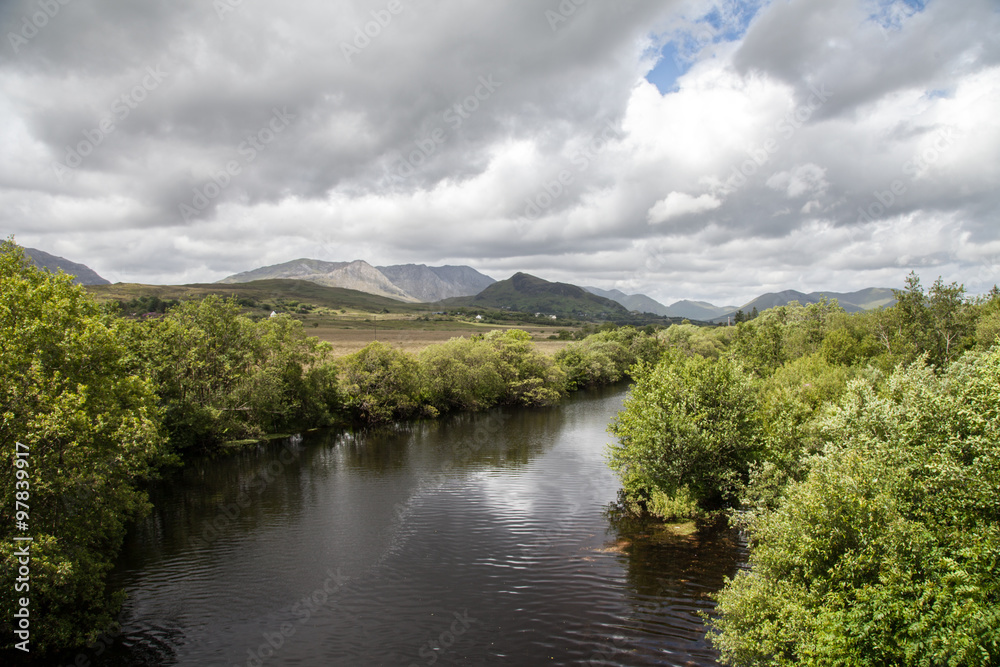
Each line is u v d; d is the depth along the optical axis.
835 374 41.47
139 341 49.62
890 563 13.38
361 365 75.75
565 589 25.81
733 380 35.62
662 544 30.66
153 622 23.53
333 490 42.69
